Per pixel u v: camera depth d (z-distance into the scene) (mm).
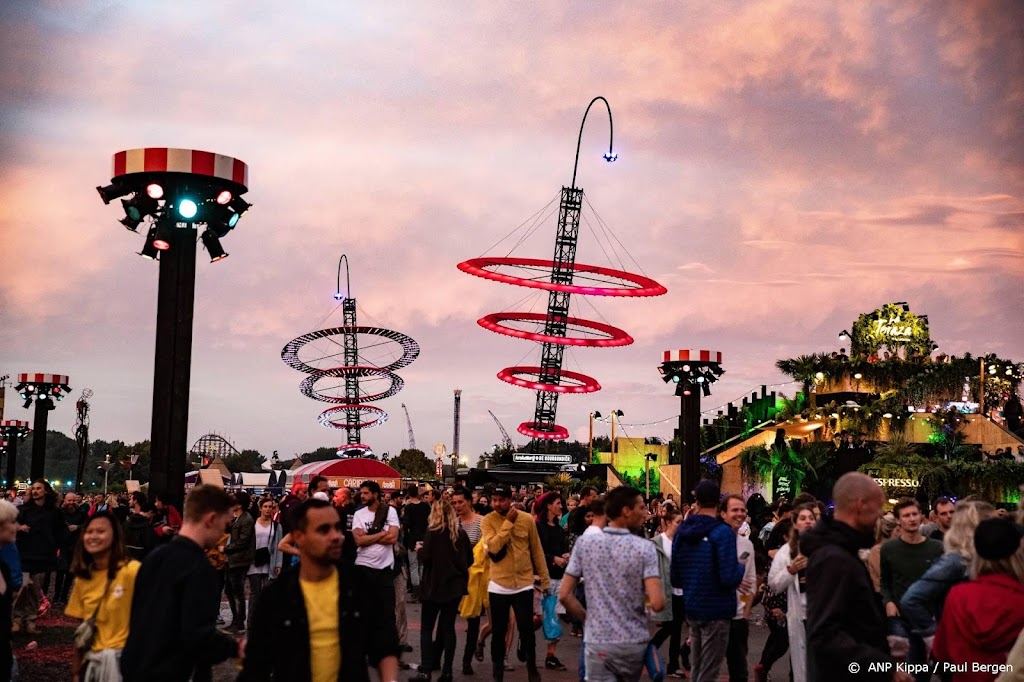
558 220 109562
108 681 6742
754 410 78562
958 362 60125
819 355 63500
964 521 7930
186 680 5977
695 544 9609
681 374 54688
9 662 8172
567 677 13141
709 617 9484
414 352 114688
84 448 72938
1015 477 50375
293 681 5316
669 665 13438
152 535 15539
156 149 17750
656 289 73562
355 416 123125
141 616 5867
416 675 13031
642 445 94250
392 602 14039
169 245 17969
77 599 7152
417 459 174750
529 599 12328
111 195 18219
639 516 8047
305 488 17312
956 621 6078
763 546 15930
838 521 6043
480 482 82188
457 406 135500
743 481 61094
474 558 13586
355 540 13672
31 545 15500
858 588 5781
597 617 7934
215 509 6098
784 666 14078
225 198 17938
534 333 77688
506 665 14125
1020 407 60469
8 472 86562
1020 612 5902
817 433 61000
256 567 16406
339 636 5402
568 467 84188
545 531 14523
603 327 79688
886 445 56719
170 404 17656
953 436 56812
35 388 61344
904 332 64250
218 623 17359
